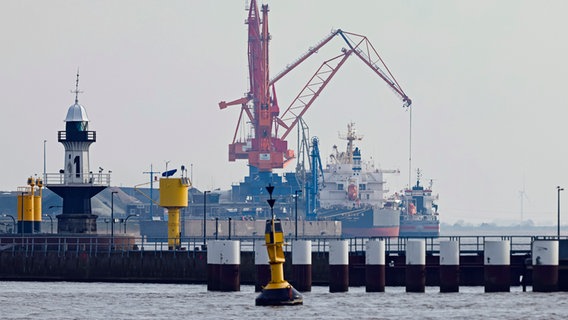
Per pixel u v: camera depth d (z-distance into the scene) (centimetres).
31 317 16825
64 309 17912
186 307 17738
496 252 19388
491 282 19425
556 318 16250
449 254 19662
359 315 16512
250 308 17350
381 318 16212
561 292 19475
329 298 18738
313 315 16450
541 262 19262
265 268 19738
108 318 16625
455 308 17362
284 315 16438
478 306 17588
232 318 16200
